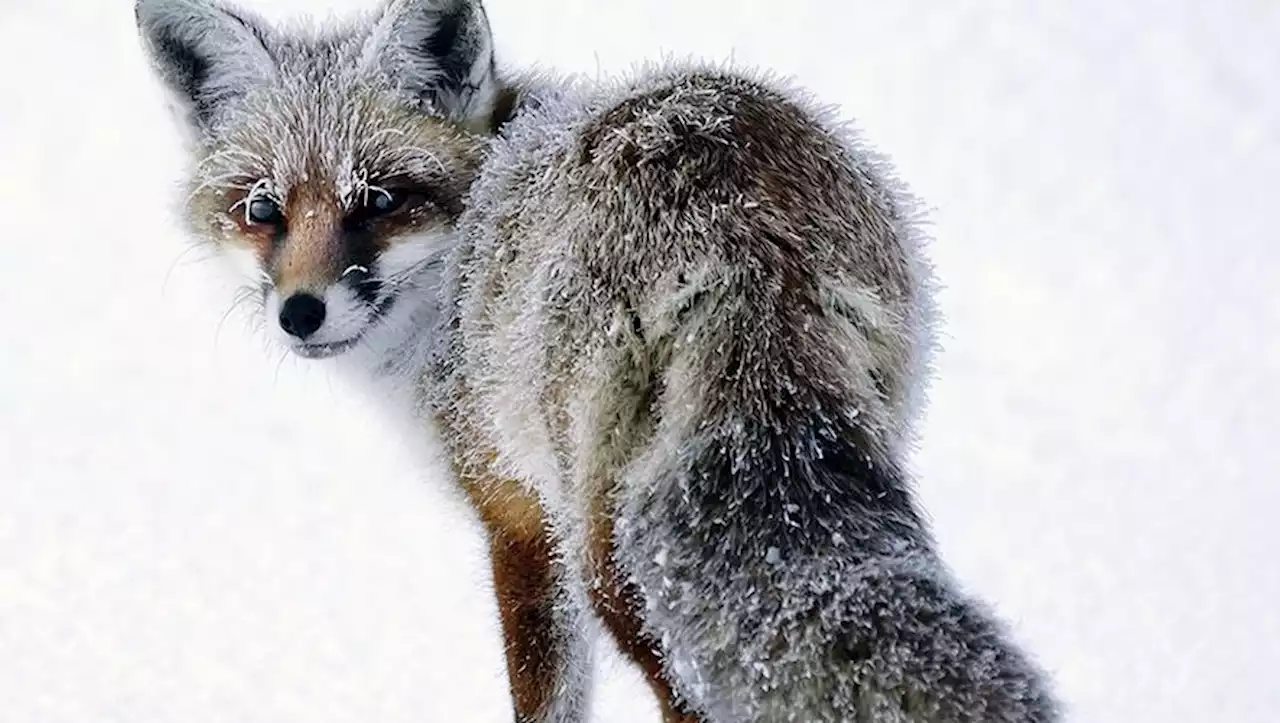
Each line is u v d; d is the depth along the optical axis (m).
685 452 7.35
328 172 9.23
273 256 9.39
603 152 7.99
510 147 9.06
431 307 9.41
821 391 7.49
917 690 6.73
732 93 8.25
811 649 6.91
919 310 8.57
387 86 9.50
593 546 7.68
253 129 9.50
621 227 7.75
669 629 7.26
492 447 8.82
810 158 8.11
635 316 7.64
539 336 7.91
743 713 7.01
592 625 8.70
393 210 9.27
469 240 8.98
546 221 8.14
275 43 9.95
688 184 7.77
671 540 7.29
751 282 7.56
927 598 6.96
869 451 7.49
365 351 9.64
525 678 9.38
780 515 7.21
